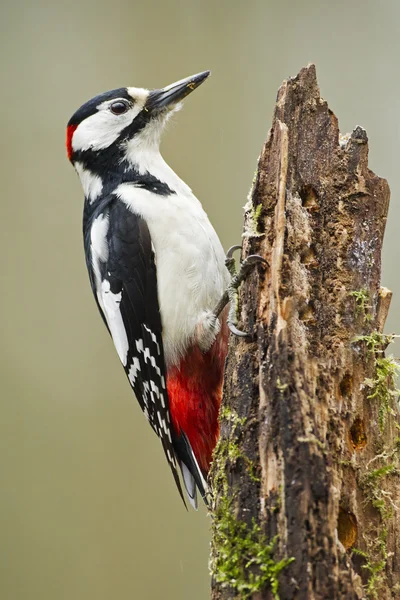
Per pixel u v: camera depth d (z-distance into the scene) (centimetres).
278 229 597
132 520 1253
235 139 1372
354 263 611
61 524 1250
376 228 623
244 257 623
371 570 541
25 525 1247
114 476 1274
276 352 555
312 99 636
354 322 595
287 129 619
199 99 1386
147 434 1300
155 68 1412
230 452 563
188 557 1238
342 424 564
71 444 1291
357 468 557
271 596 516
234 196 1348
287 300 566
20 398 1317
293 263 596
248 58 1402
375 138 1343
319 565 507
